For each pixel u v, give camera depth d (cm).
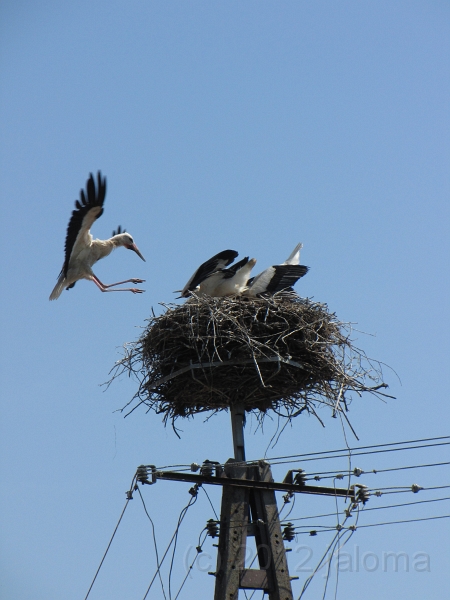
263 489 1191
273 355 1301
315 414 1343
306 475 1218
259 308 1364
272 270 1617
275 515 1177
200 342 1328
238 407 1330
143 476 1162
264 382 1312
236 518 1158
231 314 1346
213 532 1184
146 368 1392
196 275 1575
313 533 1220
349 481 1206
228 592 1110
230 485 1180
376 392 1351
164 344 1361
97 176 1606
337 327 1409
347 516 1210
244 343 1301
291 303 1412
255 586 1124
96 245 1839
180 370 1302
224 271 1592
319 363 1348
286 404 1370
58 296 1819
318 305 1423
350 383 1352
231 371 1306
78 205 1625
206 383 1312
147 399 1394
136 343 1416
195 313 1356
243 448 1306
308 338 1355
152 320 1398
